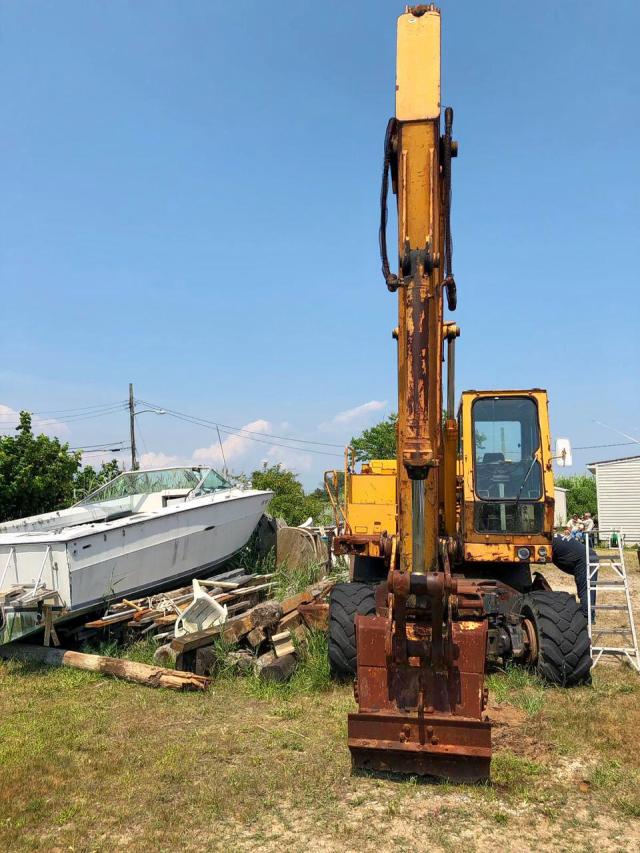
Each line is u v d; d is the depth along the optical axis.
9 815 3.80
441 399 4.68
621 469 25.55
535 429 6.41
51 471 12.06
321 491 26.47
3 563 7.58
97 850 3.44
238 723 5.29
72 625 7.92
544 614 5.93
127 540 8.02
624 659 7.06
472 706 4.00
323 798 3.91
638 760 4.40
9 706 5.84
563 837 3.51
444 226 4.61
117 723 5.32
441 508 5.39
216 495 9.88
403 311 4.21
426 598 4.00
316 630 6.86
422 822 3.63
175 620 7.52
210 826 3.66
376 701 4.09
